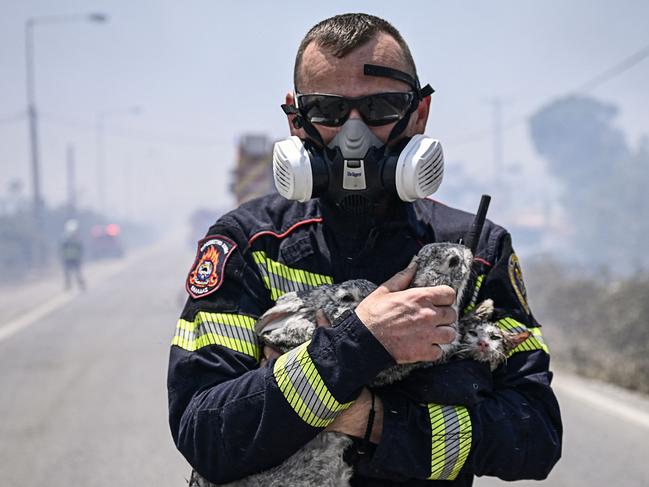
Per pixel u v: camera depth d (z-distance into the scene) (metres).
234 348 1.85
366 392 1.79
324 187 1.91
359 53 1.89
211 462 1.77
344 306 1.82
